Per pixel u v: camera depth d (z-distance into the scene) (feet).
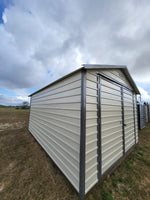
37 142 11.52
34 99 15.21
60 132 6.58
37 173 6.19
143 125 20.45
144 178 5.84
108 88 6.81
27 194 4.76
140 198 4.56
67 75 5.91
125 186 5.21
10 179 5.72
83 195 4.24
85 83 4.86
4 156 8.30
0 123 23.48
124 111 8.98
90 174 4.70
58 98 7.31
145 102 23.73
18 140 12.16
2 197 4.64
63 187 5.09
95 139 5.17
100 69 6.13
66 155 5.70
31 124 15.57
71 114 5.52
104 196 4.57
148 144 11.47
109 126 6.48
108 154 6.13
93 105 5.25
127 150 8.84
